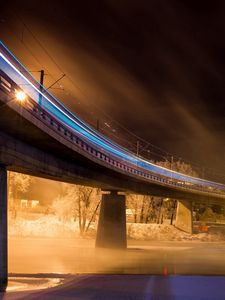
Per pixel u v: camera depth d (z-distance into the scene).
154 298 29.97
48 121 36.47
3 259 32.44
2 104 27.64
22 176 108.06
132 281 39.53
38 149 42.69
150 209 123.44
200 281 40.25
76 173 56.00
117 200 76.38
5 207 33.78
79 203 97.94
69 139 42.34
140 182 83.94
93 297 29.77
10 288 33.12
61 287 34.56
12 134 35.41
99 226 75.31
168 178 95.75
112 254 68.12
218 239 110.69
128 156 80.31
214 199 129.38
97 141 66.38
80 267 52.56
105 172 66.12
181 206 120.31
